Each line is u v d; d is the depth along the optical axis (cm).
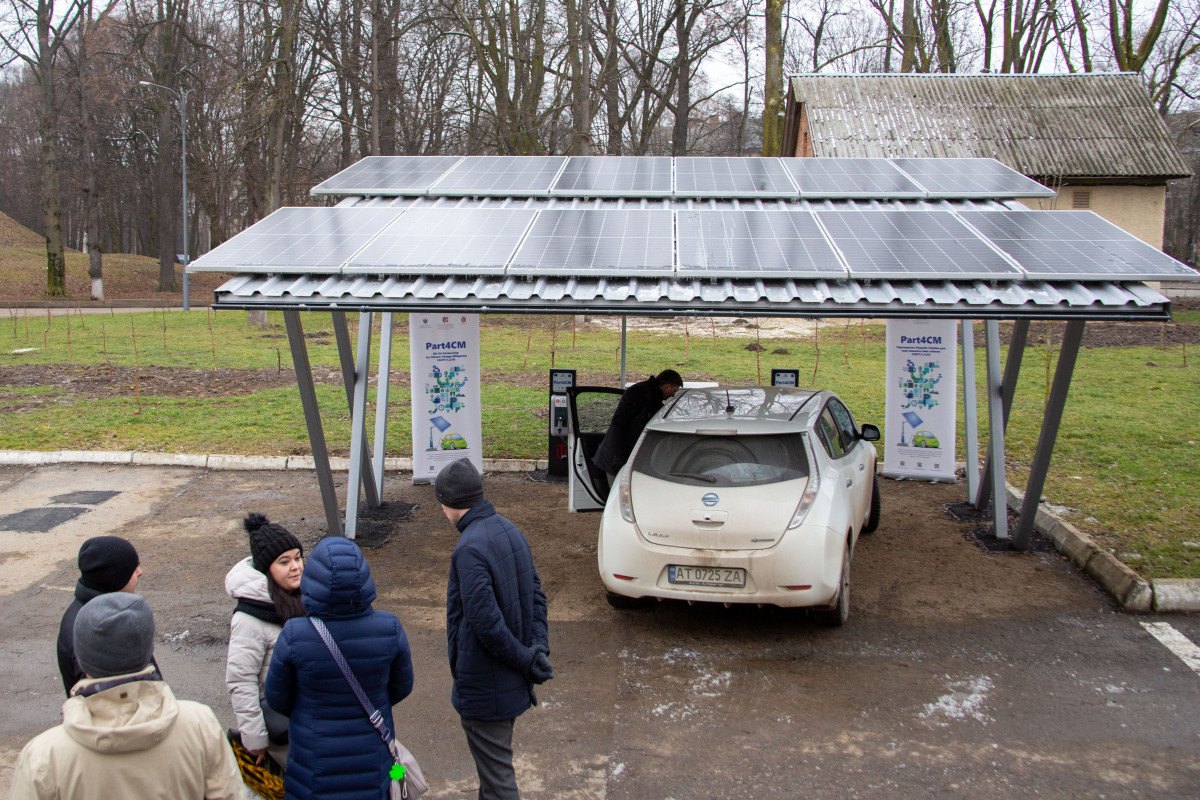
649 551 621
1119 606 684
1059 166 2638
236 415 1320
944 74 2984
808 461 655
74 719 245
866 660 600
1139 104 2839
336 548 329
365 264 632
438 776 469
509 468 1104
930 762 473
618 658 607
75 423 1262
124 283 4725
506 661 376
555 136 3638
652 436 691
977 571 766
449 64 3944
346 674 322
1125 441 1152
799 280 612
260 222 750
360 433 838
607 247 661
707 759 479
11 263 4781
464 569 372
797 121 3206
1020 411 1354
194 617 676
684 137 3522
